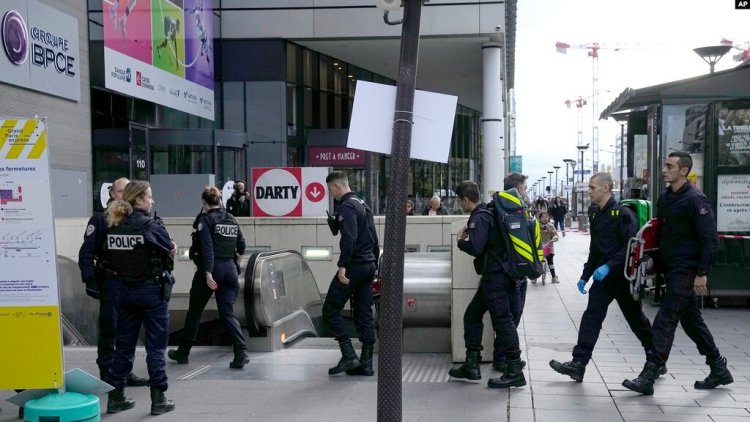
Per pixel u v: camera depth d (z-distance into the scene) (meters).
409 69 4.28
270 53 24.19
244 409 5.69
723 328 8.91
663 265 6.21
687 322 6.17
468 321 6.41
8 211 5.17
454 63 28.42
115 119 17.66
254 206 12.55
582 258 19.66
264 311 7.80
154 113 20.50
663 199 6.18
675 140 10.53
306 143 26.03
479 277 6.95
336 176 6.64
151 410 5.62
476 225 6.04
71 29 14.66
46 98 13.79
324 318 6.66
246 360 7.21
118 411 5.68
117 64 15.88
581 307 10.69
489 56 23.80
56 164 14.16
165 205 16.94
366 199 26.66
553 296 11.87
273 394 6.12
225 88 24.34
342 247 6.46
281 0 23.91
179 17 19.91
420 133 4.39
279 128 24.33
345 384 6.43
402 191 4.23
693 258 6.02
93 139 16.03
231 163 22.41
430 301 7.47
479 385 6.30
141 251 5.60
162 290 5.68
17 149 5.16
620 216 6.25
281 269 8.52
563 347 7.88
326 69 27.69
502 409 5.58
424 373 6.76
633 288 6.16
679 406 5.67
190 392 6.23
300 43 25.09
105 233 5.82
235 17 24.12
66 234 11.81
